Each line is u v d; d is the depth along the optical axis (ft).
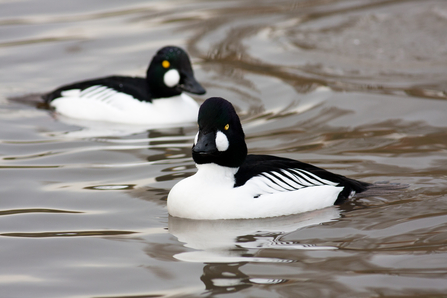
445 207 30.66
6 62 60.39
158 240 28.30
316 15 75.10
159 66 47.75
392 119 45.55
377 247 26.84
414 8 76.59
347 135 42.57
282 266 25.41
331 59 60.80
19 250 27.48
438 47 63.41
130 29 69.62
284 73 57.26
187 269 25.40
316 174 31.91
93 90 49.47
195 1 80.94
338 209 31.04
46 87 54.60
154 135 44.60
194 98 53.31
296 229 28.99
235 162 30.30
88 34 67.97
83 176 36.40
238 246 27.43
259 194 30.48
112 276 25.05
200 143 29.37
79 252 27.25
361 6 78.38
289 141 41.65
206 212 30.32
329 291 23.32
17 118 47.62
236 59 61.36
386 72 57.00
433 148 39.37
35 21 71.87
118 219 30.73
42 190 34.35
